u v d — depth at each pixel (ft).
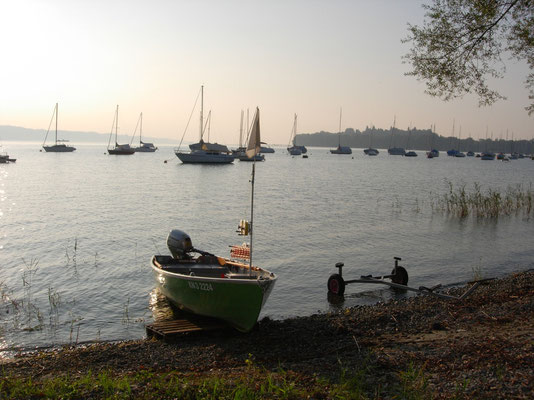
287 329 38.34
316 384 25.13
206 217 107.86
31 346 36.50
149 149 550.36
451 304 43.80
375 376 26.37
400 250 75.51
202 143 334.65
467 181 239.91
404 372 26.61
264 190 174.91
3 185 176.14
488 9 42.88
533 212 118.01
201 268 46.14
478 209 113.80
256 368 28.81
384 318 40.29
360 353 30.83
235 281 36.88
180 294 41.60
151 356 32.22
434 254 72.95
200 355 32.30
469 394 22.94
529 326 35.12
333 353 31.60
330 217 109.70
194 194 155.53
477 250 76.02
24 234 84.53
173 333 36.40
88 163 333.42
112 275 58.29
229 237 85.20
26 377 28.09
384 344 32.81
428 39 46.29
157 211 116.16
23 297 49.57
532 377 24.36
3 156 314.35
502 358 27.37
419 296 48.91
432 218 108.68
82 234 85.20
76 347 36.17
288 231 90.94
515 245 80.02
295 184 204.23
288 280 57.57
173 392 24.07
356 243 80.43
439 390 23.75
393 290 53.47
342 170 328.29
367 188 190.19
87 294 50.67
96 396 24.17
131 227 93.30
